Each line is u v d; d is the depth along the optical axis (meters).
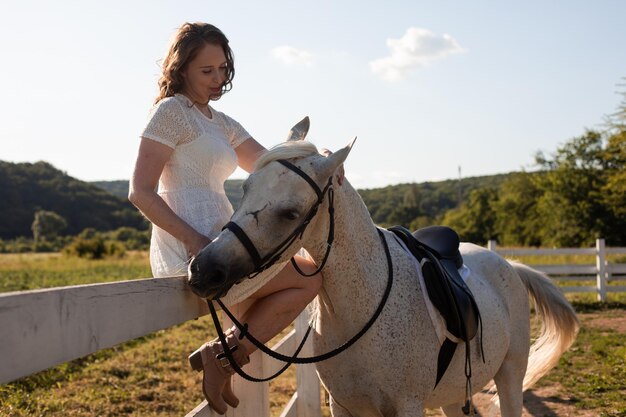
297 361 2.50
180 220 2.36
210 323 11.36
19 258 41.84
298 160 2.35
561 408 5.87
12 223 98.69
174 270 2.48
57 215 94.06
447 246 3.33
